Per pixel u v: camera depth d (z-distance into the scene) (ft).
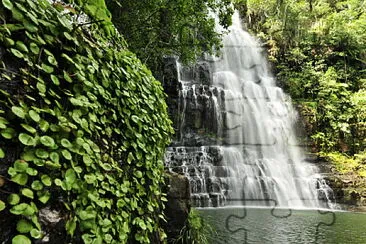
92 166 6.38
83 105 6.41
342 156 39.24
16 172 4.91
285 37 52.95
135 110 8.98
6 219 4.80
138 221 8.21
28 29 5.67
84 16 7.89
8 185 4.91
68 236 5.81
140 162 8.92
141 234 8.40
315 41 53.06
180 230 12.92
